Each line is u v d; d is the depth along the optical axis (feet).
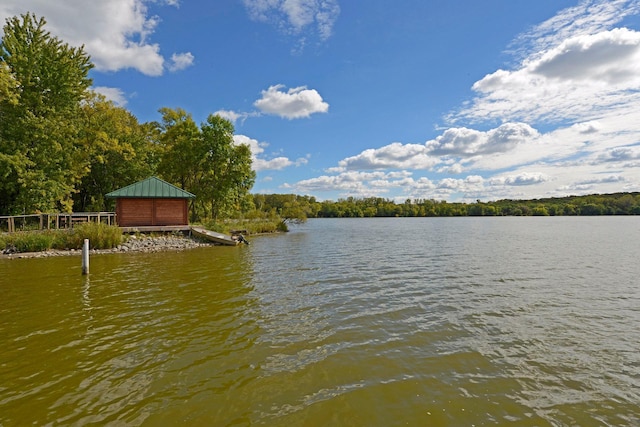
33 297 35.94
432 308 32.83
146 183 93.81
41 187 89.92
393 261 63.41
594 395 17.78
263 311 31.63
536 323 28.78
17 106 89.10
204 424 15.14
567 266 57.57
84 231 73.87
